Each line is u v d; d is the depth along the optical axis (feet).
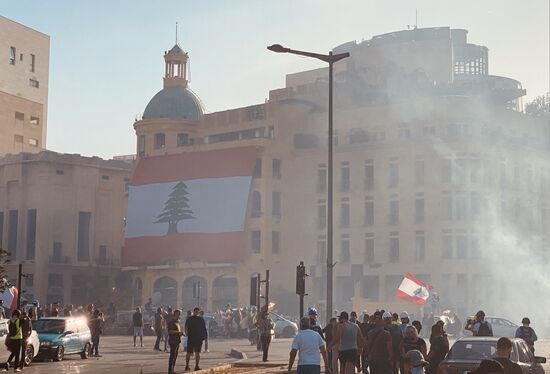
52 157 384.88
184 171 369.50
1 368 113.91
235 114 380.78
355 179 349.82
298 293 120.26
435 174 333.01
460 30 520.42
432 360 73.67
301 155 361.92
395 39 426.51
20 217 384.68
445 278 328.29
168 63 410.93
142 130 396.57
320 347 62.34
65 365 124.16
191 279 365.40
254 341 195.62
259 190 357.20
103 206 400.47
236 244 351.67
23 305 167.32
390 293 337.11
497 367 32.81
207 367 118.11
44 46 497.87
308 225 356.59
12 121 439.63
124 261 379.14
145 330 246.06
